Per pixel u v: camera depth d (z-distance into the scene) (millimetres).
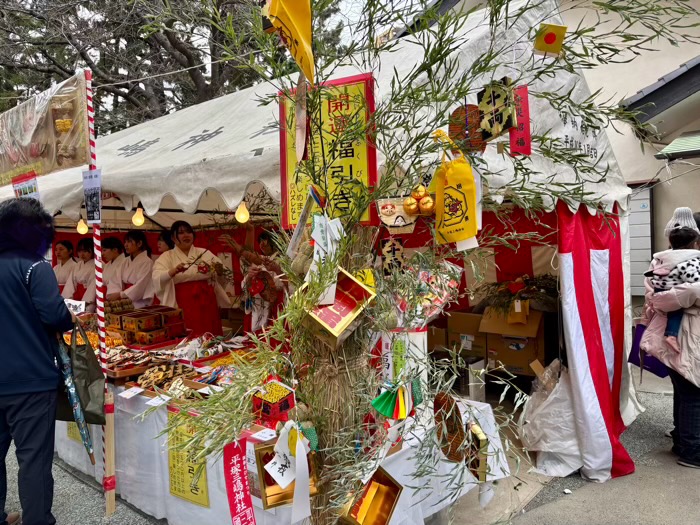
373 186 1432
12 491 3484
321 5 1286
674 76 5082
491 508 3014
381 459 1432
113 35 9867
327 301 1318
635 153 6336
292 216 1731
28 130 3625
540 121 3115
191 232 4738
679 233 3592
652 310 3768
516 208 3594
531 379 4836
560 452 3451
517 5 2512
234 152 2930
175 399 1697
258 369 1438
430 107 1485
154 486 2994
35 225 2684
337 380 1441
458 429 1565
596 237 3789
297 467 1353
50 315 2607
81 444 3678
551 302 4449
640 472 3496
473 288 1978
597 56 1414
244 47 1453
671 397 5164
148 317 4094
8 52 10125
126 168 3734
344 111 1497
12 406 2600
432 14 1318
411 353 1482
